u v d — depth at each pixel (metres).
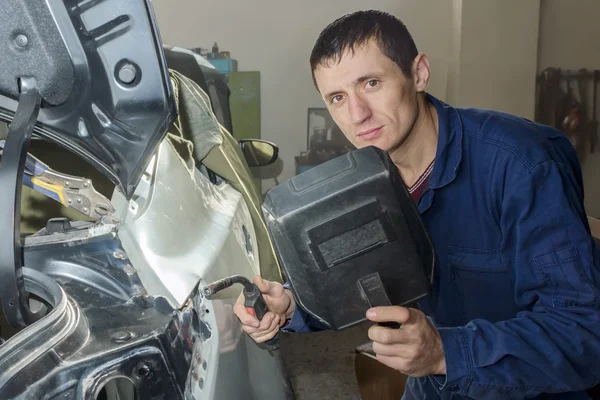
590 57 5.99
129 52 0.91
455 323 1.33
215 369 1.00
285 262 0.91
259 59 6.45
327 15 6.36
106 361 0.76
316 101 6.50
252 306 1.20
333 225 0.87
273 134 6.57
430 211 1.21
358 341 3.24
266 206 0.89
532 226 1.05
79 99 0.95
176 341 0.89
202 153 1.87
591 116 5.94
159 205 1.13
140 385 0.80
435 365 1.00
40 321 0.75
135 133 0.98
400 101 1.08
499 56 5.82
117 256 1.00
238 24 6.39
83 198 1.02
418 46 6.43
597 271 1.03
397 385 1.80
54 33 0.89
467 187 1.16
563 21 5.97
